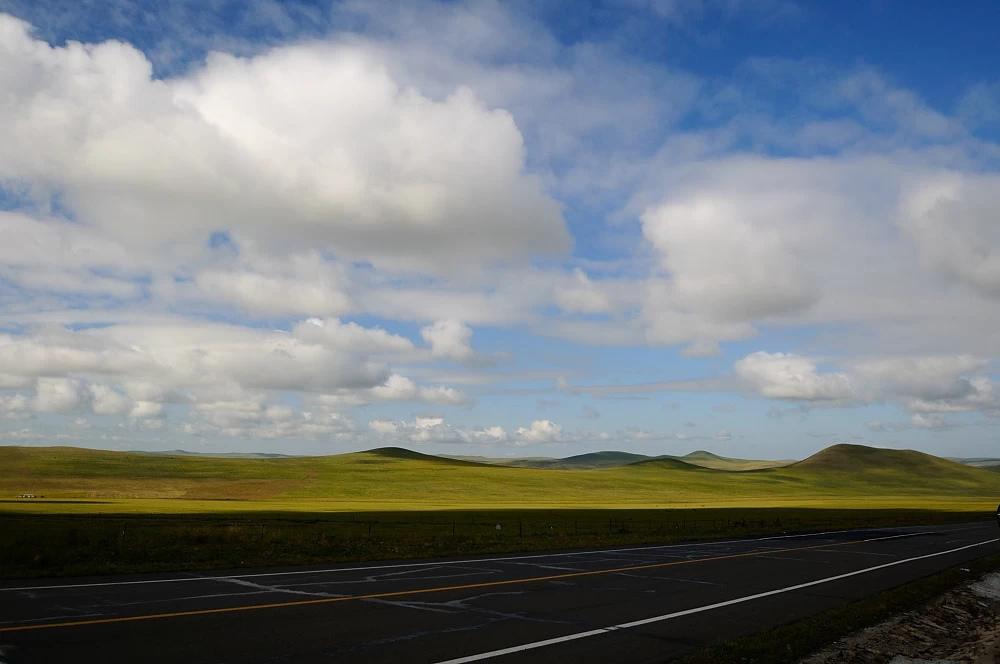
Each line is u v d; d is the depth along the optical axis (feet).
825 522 204.54
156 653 30.91
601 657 33.22
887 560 87.97
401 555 78.23
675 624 41.88
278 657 31.09
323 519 209.26
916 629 45.19
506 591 52.44
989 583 71.87
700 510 333.21
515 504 382.22
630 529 161.17
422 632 37.09
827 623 43.50
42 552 70.90
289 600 44.93
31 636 33.04
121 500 352.49
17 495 370.73
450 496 441.27
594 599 50.16
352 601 45.52
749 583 61.93
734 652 34.68
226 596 45.68
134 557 71.46
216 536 99.96
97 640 32.73
